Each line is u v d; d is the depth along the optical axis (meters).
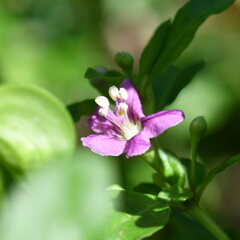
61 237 0.09
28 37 0.22
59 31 0.23
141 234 0.12
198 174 0.14
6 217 0.09
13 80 0.21
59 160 0.10
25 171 0.10
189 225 0.15
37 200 0.09
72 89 0.22
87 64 0.23
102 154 0.13
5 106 0.10
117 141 0.13
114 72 0.14
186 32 0.14
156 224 0.12
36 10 0.23
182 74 0.15
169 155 0.14
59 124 0.10
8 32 0.22
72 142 0.10
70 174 0.09
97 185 0.09
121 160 0.21
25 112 0.10
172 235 0.18
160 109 0.15
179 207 0.13
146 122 0.13
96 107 0.14
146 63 0.14
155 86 0.15
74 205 0.09
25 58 0.22
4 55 0.22
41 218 0.09
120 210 0.12
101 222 0.09
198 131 0.13
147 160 0.14
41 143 0.10
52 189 0.09
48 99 0.10
